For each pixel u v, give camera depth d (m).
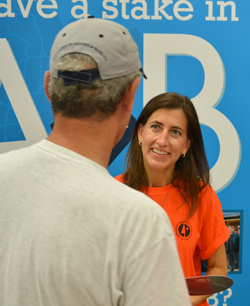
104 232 0.55
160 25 2.15
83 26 0.62
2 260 0.60
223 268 1.57
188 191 1.55
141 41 2.15
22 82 2.12
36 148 0.65
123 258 0.55
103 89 0.61
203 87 2.21
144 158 1.52
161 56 2.17
